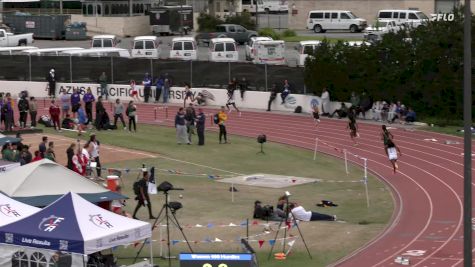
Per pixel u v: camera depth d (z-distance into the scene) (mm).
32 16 107438
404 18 102500
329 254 31734
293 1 116688
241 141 56812
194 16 113375
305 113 66812
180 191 42656
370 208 39406
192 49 84812
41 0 118062
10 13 112562
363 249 32375
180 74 71625
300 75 67375
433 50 61156
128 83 73062
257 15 115625
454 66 60969
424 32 62406
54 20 106750
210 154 52562
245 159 51469
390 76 62375
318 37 104250
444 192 42188
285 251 31828
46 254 26328
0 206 28938
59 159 49656
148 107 69625
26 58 75125
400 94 62469
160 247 31672
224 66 70000
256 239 33125
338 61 64375
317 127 61312
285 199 36344
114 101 72312
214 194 42094
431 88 61375
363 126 61281
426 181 44875
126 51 81750
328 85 64938
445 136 57188
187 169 48344
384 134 47375
